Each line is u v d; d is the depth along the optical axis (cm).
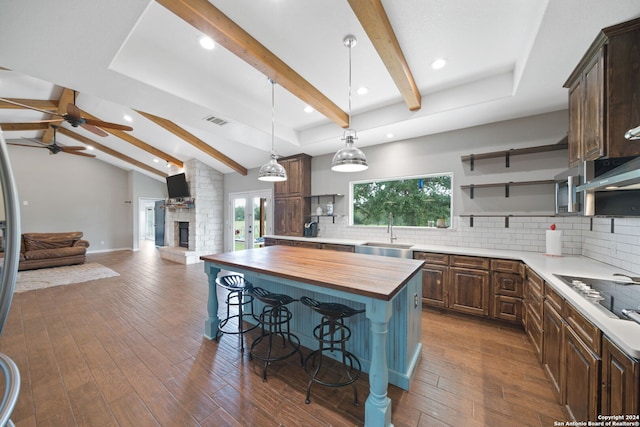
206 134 533
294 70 274
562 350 163
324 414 168
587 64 199
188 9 181
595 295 146
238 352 241
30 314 325
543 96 272
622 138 168
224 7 196
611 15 162
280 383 198
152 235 1154
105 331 280
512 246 329
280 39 230
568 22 171
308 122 428
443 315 324
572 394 148
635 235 195
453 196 373
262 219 657
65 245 630
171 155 692
